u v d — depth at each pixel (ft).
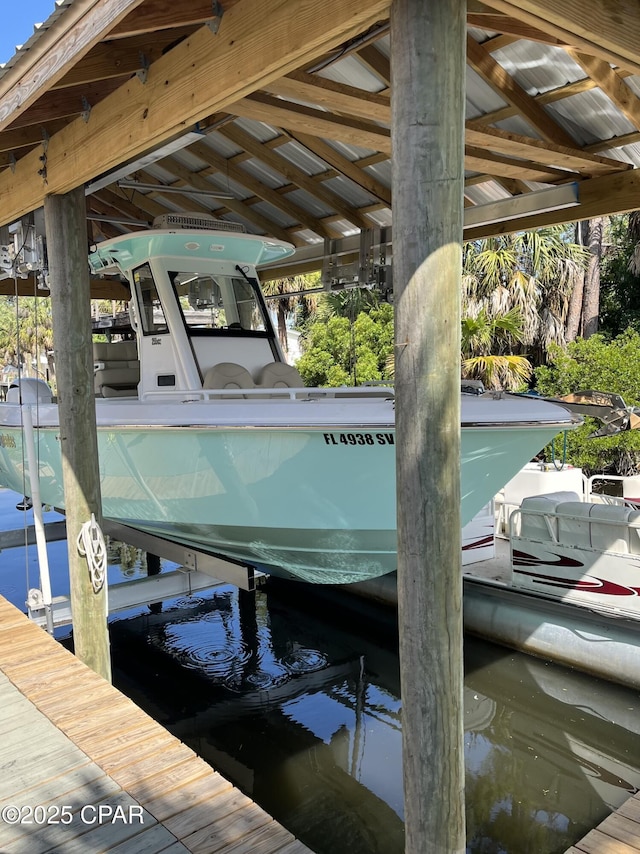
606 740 13.93
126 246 15.76
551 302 48.91
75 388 12.25
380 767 13.33
